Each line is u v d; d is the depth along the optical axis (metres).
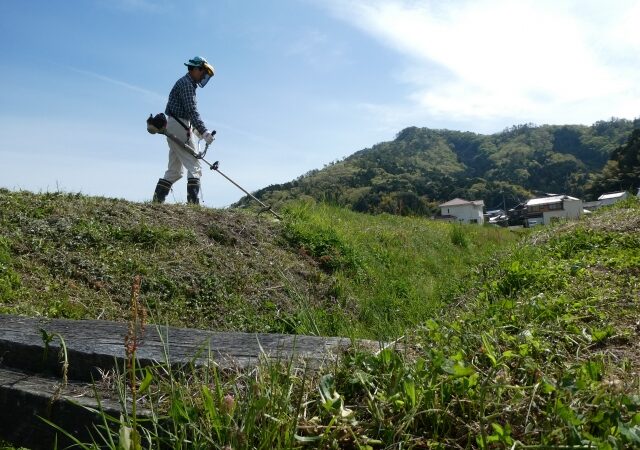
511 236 15.28
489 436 1.72
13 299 5.13
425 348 2.63
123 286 5.93
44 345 2.73
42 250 6.09
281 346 2.71
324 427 1.89
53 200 7.32
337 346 2.67
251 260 7.61
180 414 1.96
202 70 9.05
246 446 1.81
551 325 3.09
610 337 2.90
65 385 2.28
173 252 6.93
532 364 2.20
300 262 8.28
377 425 1.92
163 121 8.81
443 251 12.20
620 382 2.04
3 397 2.46
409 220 14.77
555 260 5.83
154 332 3.03
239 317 6.17
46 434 2.33
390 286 8.29
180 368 2.40
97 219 7.09
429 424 1.94
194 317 5.93
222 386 2.20
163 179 9.11
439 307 6.29
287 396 2.00
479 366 2.38
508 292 4.78
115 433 2.08
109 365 2.57
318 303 7.23
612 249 5.86
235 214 9.04
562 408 1.74
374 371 2.20
